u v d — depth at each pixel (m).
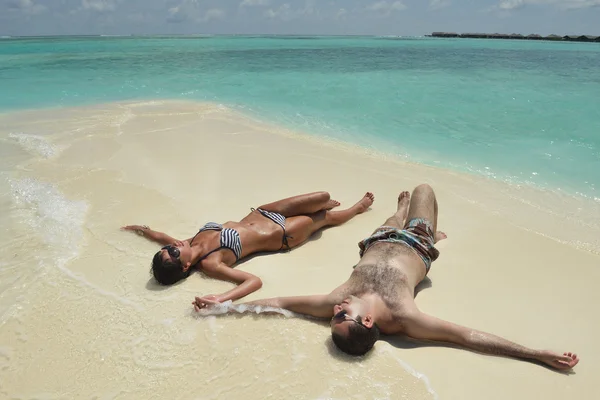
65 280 4.77
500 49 39.91
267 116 11.58
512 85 16.09
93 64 23.61
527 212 6.33
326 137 9.78
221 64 24.06
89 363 3.74
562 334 4.05
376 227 5.98
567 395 3.42
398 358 3.78
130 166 7.85
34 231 5.68
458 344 3.91
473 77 18.30
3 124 10.48
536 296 4.55
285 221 5.55
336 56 30.38
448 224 5.97
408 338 4.05
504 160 8.38
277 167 7.88
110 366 3.71
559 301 4.48
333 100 13.52
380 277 4.15
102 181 7.19
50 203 6.39
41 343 3.94
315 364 3.69
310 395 3.40
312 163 8.09
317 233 5.91
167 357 3.79
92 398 3.42
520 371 3.64
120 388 3.51
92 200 6.56
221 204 6.48
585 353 3.83
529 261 5.14
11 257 5.14
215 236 5.12
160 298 4.55
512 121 11.04
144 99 13.94
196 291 4.69
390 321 3.98
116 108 12.44
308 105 12.89
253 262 5.29
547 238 5.64
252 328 4.11
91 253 5.29
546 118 11.30
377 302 4.00
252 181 7.29
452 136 9.88
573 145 9.20
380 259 4.34
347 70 20.98
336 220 6.04
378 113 11.91
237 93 14.83
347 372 3.61
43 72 19.81
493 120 11.16
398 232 4.67
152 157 8.30
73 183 7.09
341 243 5.63
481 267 5.03
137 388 3.51
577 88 15.45
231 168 7.82
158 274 4.74
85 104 13.09
